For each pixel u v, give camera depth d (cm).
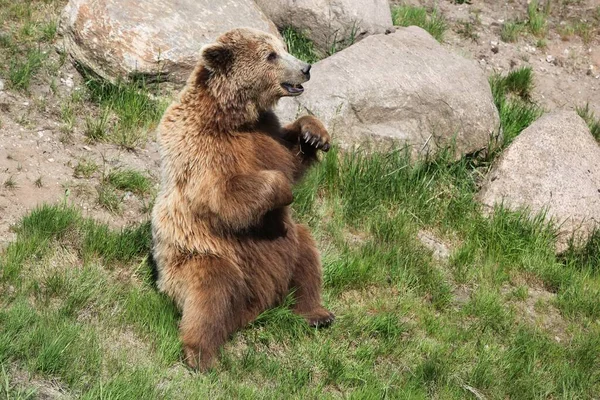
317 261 1070
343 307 1120
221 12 1468
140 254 1111
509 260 1299
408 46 1519
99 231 1101
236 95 992
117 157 1286
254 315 1034
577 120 1470
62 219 1103
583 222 1361
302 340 1030
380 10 1647
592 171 1408
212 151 982
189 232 992
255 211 955
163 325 984
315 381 982
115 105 1363
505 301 1230
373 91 1406
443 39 1827
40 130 1279
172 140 1001
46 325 937
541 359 1107
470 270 1259
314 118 1041
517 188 1380
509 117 1611
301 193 1284
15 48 1412
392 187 1346
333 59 1437
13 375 868
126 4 1397
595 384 1085
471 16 1914
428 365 1023
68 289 1016
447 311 1169
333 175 1337
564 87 1798
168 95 1401
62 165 1234
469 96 1477
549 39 1909
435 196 1368
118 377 882
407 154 1374
